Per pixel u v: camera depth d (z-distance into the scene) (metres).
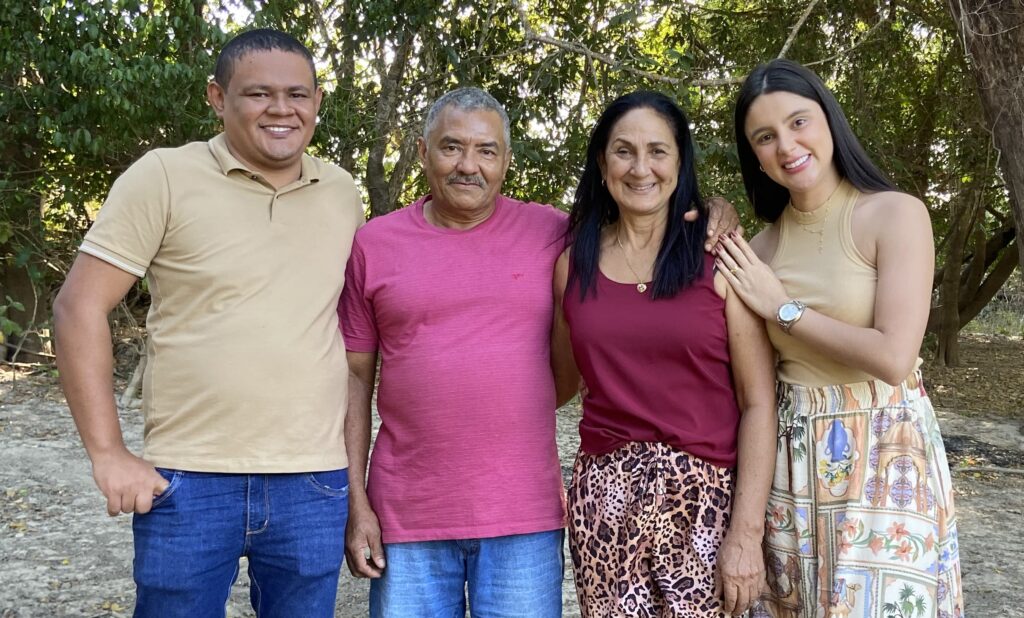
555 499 2.33
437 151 2.27
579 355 2.24
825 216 2.16
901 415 2.08
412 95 7.68
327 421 2.19
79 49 6.88
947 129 9.24
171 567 2.09
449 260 2.30
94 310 2.03
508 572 2.27
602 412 2.21
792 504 2.18
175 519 2.08
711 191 6.51
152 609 2.13
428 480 2.26
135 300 8.70
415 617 2.31
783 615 2.23
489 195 2.30
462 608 2.40
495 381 2.23
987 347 15.59
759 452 2.15
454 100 2.29
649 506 2.11
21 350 9.09
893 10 7.68
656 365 2.15
